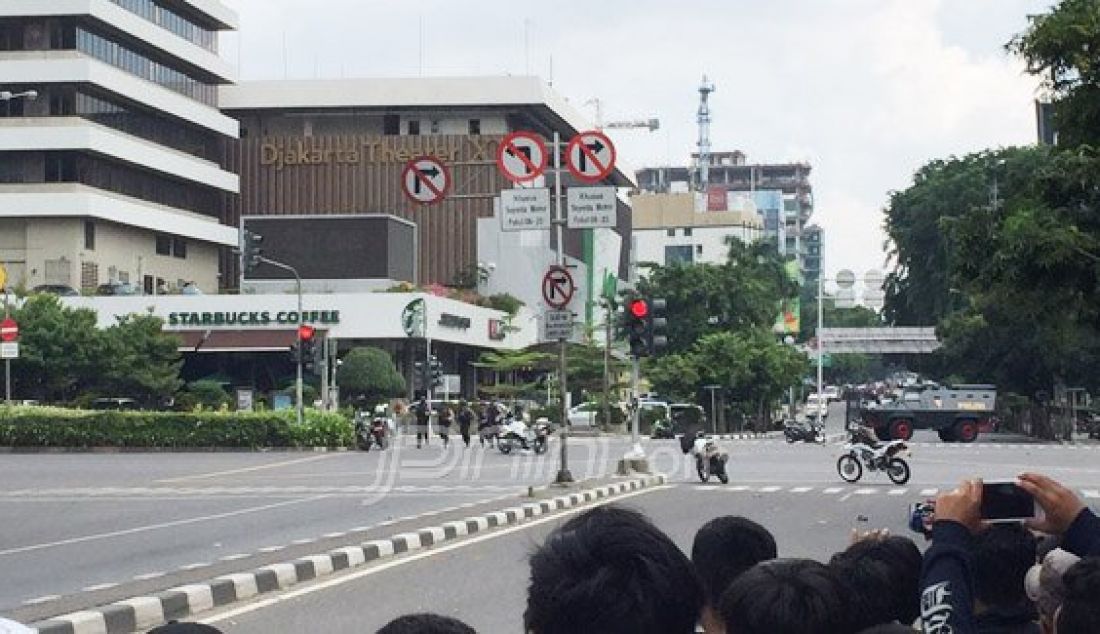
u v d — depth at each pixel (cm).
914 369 10762
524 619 357
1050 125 2281
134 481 3625
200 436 5247
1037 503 490
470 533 2289
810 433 6675
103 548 2112
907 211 9688
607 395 7262
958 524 480
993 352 7494
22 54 7862
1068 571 396
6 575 1802
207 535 2280
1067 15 2052
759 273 11406
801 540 2069
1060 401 7125
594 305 9738
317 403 6700
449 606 1473
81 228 7894
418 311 7519
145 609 1401
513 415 5566
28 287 7838
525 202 2947
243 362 7769
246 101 9644
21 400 6919
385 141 9594
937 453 5050
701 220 17675
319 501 2934
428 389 5678
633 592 338
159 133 8794
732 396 8644
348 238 8344
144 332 7025
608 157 2930
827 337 9788
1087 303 2120
